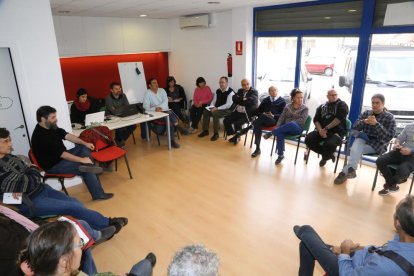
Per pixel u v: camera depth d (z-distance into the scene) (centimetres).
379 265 126
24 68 317
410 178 364
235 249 251
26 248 131
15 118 325
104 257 246
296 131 405
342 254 157
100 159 345
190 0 414
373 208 305
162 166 425
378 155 350
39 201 238
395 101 399
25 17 308
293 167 410
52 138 295
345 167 361
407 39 364
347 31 407
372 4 371
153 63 706
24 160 243
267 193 341
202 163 433
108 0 392
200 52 629
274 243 257
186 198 336
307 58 471
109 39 583
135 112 469
